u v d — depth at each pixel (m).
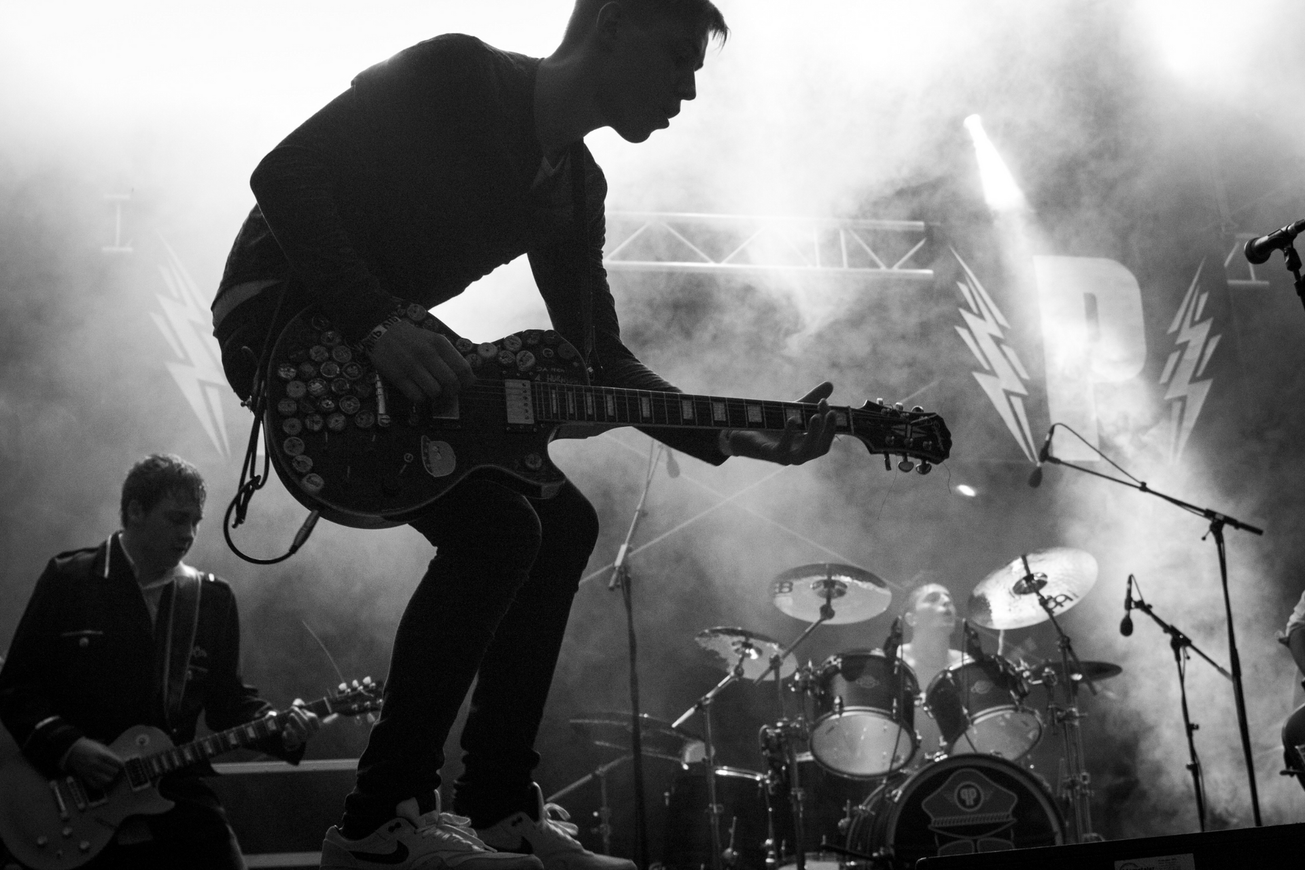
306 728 3.43
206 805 3.29
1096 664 5.71
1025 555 5.59
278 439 1.66
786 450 2.12
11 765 3.12
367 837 1.69
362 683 3.61
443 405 1.78
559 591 2.02
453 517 1.80
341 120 1.81
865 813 4.72
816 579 5.72
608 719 5.34
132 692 3.25
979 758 4.47
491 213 1.93
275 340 1.75
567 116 1.93
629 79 1.90
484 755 1.95
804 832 5.47
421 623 1.75
